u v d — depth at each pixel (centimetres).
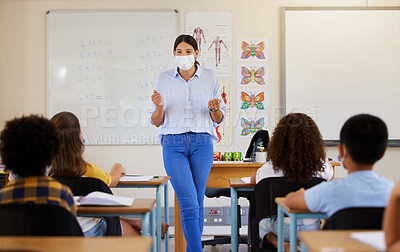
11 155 128
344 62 438
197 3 439
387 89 437
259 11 440
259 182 195
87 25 438
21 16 438
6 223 124
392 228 89
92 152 440
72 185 179
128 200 162
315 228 200
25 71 438
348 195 135
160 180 245
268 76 440
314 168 190
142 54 438
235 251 237
